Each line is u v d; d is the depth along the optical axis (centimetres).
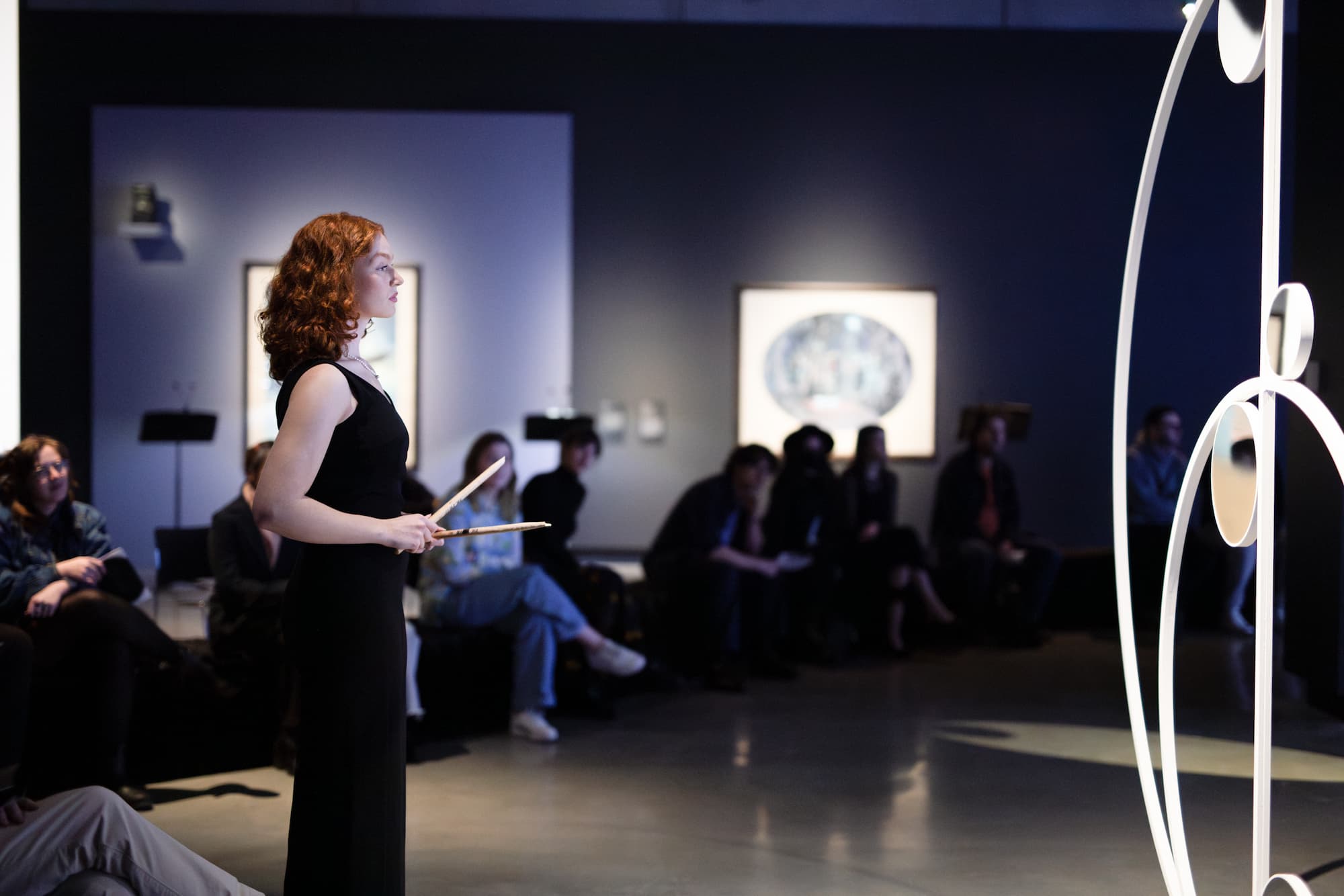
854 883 306
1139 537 705
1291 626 514
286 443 196
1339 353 466
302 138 824
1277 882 213
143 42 820
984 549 672
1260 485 226
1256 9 235
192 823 353
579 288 848
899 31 848
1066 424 860
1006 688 553
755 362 853
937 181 855
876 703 522
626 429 851
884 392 855
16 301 382
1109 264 860
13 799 232
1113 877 310
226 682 421
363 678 204
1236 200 857
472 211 835
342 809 203
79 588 371
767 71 849
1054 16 841
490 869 316
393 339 833
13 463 371
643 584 592
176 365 821
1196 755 435
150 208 806
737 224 851
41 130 812
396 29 833
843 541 653
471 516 478
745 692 545
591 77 844
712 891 300
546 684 462
